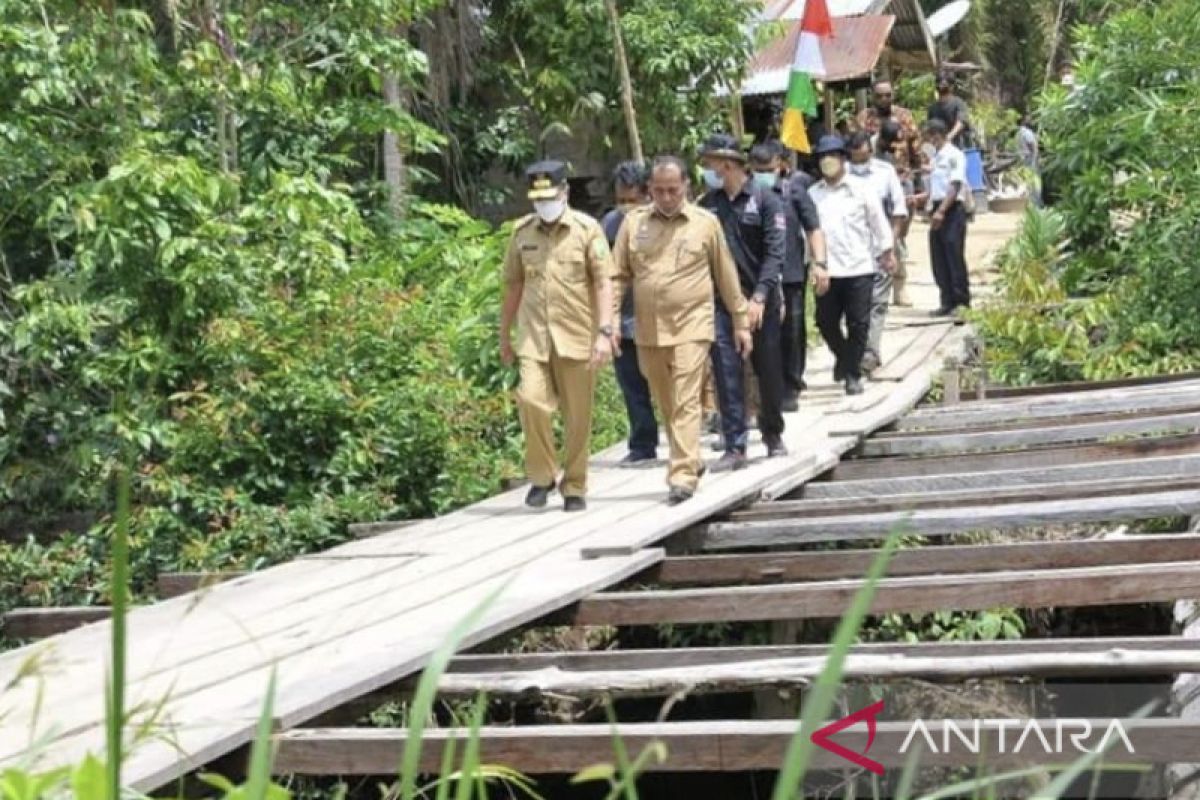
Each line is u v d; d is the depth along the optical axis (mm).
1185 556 6496
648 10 16562
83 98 10906
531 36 16406
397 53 12305
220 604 6730
